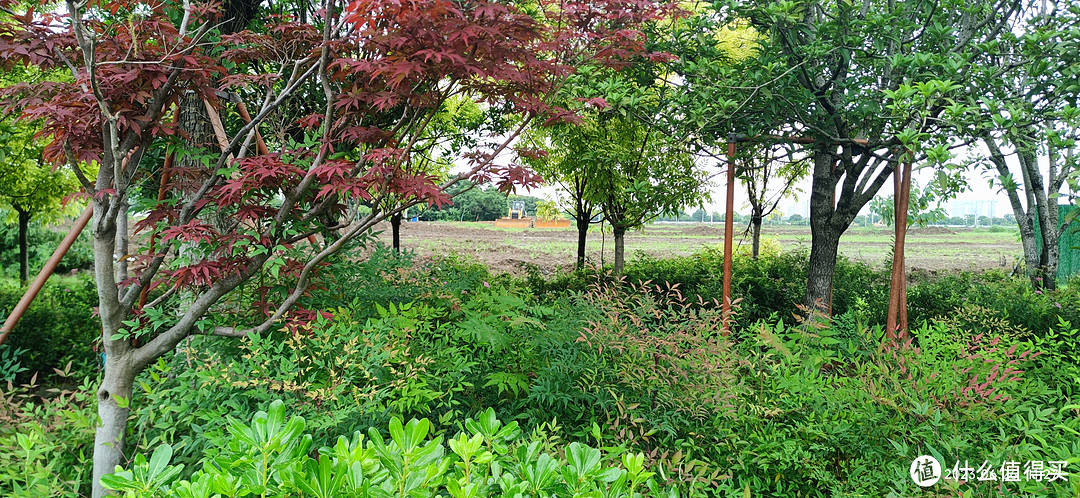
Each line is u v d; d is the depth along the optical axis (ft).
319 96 14.23
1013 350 9.21
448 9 7.44
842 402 9.00
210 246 9.65
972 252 55.47
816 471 7.89
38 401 13.89
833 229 17.20
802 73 15.49
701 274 23.94
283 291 11.09
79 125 8.39
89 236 41.16
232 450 4.14
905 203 14.30
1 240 38.65
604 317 10.47
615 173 21.59
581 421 9.55
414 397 8.36
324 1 11.74
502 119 21.15
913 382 8.82
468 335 10.03
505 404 9.93
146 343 9.70
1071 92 13.20
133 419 9.59
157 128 8.86
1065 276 26.91
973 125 12.54
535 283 23.27
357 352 8.82
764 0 14.30
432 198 8.72
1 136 17.95
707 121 15.15
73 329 17.11
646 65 16.65
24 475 7.98
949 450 7.42
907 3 14.46
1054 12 15.05
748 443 8.36
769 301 21.12
